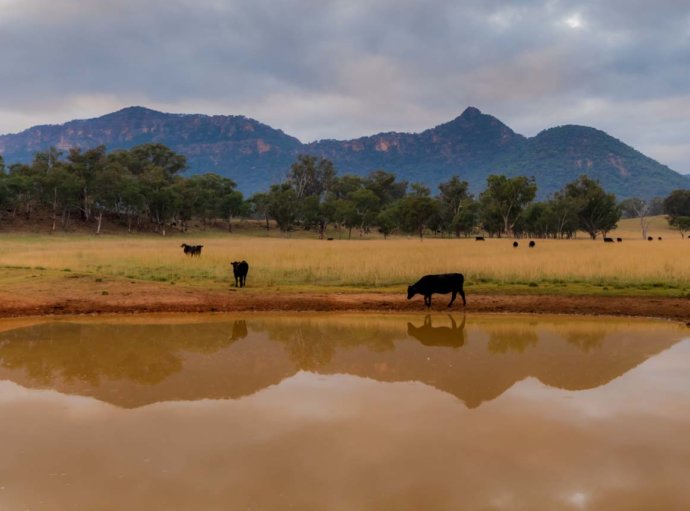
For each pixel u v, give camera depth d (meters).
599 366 9.98
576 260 26.20
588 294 18.89
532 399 7.93
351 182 130.00
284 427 6.77
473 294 19.38
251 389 8.55
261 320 15.76
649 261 25.06
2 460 5.79
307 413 7.31
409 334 13.59
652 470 5.51
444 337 13.15
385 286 21.22
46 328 14.30
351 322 15.42
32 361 10.48
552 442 6.23
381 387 8.66
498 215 88.88
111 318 15.91
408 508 4.76
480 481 5.27
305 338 13.07
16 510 4.74
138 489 5.12
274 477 5.37
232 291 19.67
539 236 101.69
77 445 6.20
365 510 4.72
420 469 5.54
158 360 10.62
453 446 6.14
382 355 11.09
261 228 104.62
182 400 7.94
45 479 5.34
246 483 5.25
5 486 5.19
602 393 8.22
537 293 19.31
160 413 7.33
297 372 9.67
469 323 15.23
